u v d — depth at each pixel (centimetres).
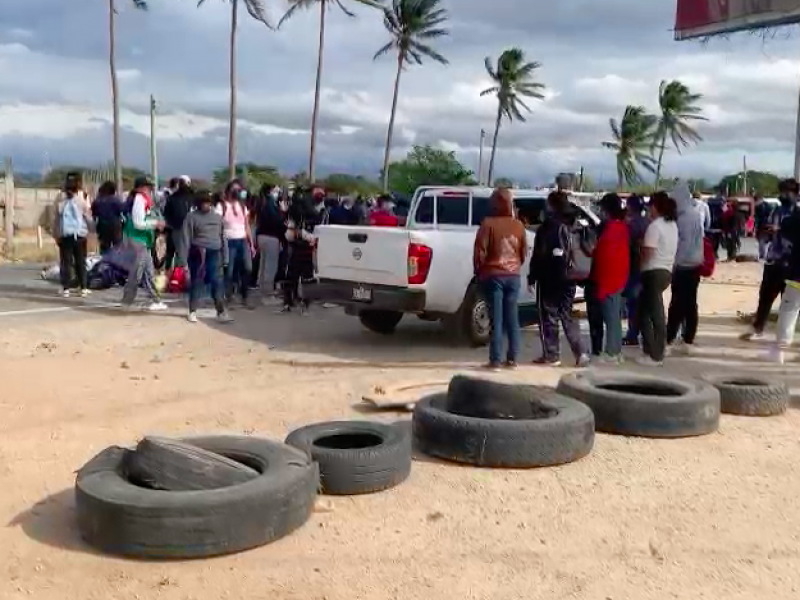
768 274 1130
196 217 1213
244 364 955
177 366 935
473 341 1075
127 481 485
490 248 926
